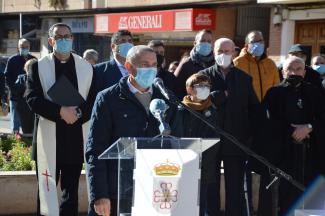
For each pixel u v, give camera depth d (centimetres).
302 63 648
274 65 788
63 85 584
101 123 452
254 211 793
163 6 2119
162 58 707
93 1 2475
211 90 660
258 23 1961
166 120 455
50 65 600
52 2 2688
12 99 1173
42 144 598
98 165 446
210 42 730
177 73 735
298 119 637
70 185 607
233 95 655
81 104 589
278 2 1645
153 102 421
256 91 766
